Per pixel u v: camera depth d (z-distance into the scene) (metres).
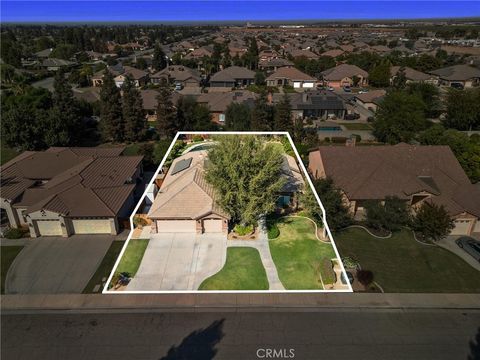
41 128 48.72
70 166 39.31
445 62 114.69
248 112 56.28
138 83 92.88
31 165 39.00
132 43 188.62
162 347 20.97
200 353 20.58
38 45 159.00
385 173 34.56
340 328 22.17
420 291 25.11
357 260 28.02
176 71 98.06
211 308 23.44
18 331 22.05
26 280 26.03
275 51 151.75
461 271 27.08
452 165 36.12
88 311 23.38
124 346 21.03
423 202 32.78
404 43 171.75
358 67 101.62
